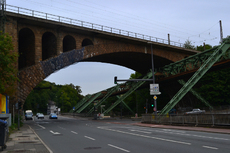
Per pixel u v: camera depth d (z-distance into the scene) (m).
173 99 42.09
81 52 48.22
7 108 34.00
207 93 60.88
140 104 92.56
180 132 20.75
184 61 54.50
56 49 45.69
